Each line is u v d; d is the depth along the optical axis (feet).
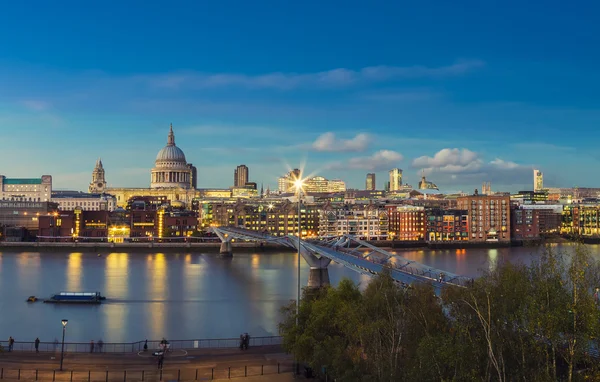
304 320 304.71
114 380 269.23
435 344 210.59
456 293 261.85
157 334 420.77
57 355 312.09
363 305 275.39
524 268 262.67
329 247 627.87
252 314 491.31
